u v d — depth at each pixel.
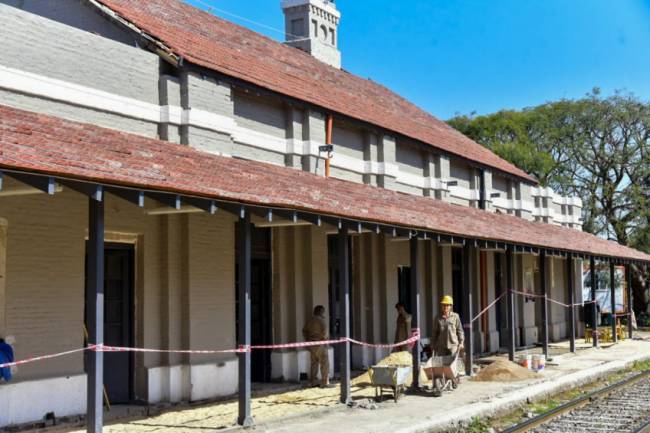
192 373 12.82
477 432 11.56
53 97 11.12
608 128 42.41
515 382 15.73
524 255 26.36
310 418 11.43
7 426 10.03
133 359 12.52
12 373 10.27
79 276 11.43
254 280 15.46
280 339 15.51
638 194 41.03
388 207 14.55
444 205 19.00
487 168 23.97
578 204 33.16
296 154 15.73
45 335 10.83
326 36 23.66
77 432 9.94
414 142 19.70
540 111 44.88
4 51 10.51
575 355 22.14
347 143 17.67
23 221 10.65
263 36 20.09
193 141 13.03
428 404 12.81
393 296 18.95
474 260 22.72
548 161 42.38
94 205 8.48
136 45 13.31
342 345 12.60
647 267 41.62
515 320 25.70
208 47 14.79
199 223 13.29
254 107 14.95
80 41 11.64
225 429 10.23
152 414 11.56
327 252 16.66
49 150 8.27
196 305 13.10
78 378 11.10
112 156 9.21
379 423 10.98
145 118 12.60
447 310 14.38
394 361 15.69
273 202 10.32
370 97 21.69
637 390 16.03
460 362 16.91
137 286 12.61
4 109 9.30
